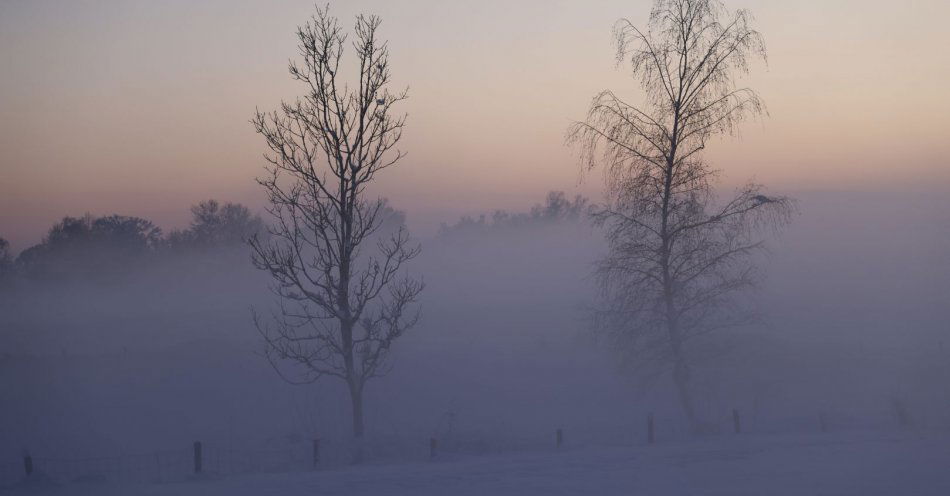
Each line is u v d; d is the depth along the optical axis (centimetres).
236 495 1423
